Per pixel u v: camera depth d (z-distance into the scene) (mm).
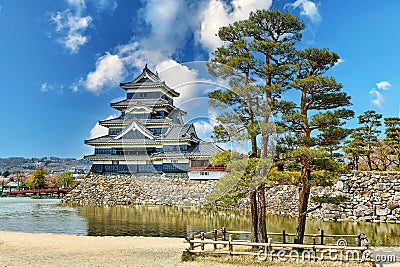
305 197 16578
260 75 15773
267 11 15797
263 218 15094
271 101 15117
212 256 13602
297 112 16172
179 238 19766
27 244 16984
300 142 15508
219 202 13320
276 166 15938
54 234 20750
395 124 33156
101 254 14906
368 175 30109
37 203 48812
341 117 16797
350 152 32719
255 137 11859
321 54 16125
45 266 12664
